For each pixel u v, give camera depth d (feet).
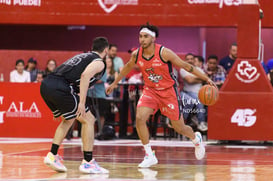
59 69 34.24
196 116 63.82
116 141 61.57
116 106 69.87
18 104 64.03
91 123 33.71
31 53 79.25
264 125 56.44
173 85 37.96
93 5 74.13
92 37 107.04
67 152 47.09
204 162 40.45
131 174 32.86
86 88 32.81
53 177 31.01
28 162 38.99
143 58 37.63
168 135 69.62
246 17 56.59
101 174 32.78
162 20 73.31
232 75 56.90
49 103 34.73
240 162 40.60
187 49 103.55
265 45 95.55
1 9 74.64
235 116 56.85
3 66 79.36
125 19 73.82
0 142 57.47
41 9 74.49
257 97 56.49
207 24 72.90
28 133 63.87
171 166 37.58
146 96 37.96
